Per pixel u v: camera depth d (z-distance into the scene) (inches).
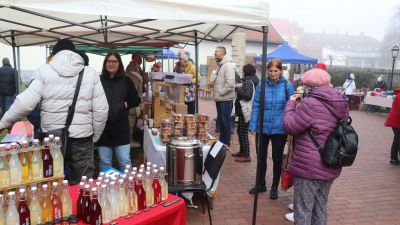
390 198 186.5
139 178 91.1
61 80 114.5
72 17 190.5
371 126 454.6
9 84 370.0
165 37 238.7
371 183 211.8
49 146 87.3
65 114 117.1
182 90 195.6
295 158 118.5
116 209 86.0
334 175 114.7
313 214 122.3
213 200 163.5
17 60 268.2
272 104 161.9
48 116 116.3
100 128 127.6
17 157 81.6
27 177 84.0
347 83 658.2
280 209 164.4
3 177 79.4
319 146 113.0
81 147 121.8
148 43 278.1
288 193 184.5
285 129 119.0
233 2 117.3
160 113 185.2
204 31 224.5
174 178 132.8
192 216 154.3
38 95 112.8
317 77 115.3
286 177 155.1
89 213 81.4
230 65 252.2
